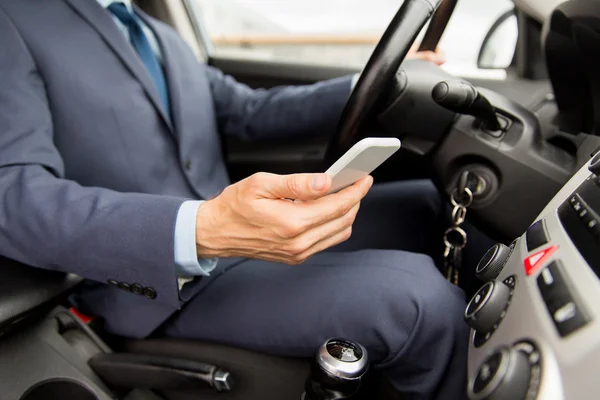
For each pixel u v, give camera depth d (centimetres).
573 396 30
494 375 34
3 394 57
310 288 61
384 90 62
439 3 60
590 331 31
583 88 63
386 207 93
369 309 56
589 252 35
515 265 44
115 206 54
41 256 55
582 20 52
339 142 66
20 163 56
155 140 71
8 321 53
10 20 62
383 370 58
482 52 118
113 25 68
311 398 51
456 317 56
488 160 67
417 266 60
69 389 63
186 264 53
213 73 99
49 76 63
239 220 48
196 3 145
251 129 96
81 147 66
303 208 46
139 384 64
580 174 45
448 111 68
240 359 64
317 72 132
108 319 70
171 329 69
